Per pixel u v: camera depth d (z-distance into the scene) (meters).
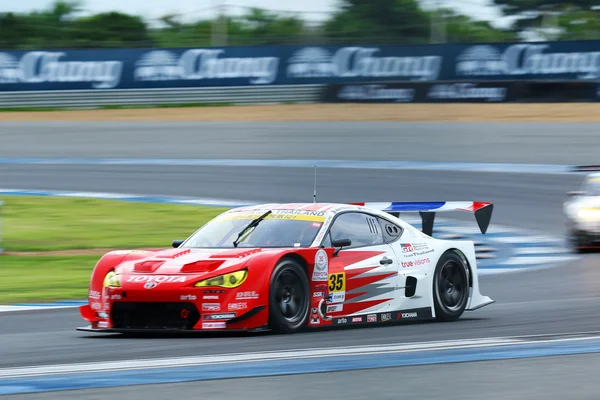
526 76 124.56
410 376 18.03
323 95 128.38
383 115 117.06
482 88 120.06
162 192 73.38
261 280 23.45
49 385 17.38
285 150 94.06
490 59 125.75
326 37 140.75
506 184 72.88
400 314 26.72
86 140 104.69
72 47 140.88
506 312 29.67
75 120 121.38
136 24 148.38
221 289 23.12
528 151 88.94
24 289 37.56
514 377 17.94
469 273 28.89
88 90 131.38
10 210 65.38
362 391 16.67
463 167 81.12
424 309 27.41
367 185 73.50
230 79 131.75
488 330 25.12
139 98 131.88
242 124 114.12
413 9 140.00
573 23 141.00
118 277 24.17
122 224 58.94
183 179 79.19
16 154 96.31
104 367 19.31
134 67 132.00
